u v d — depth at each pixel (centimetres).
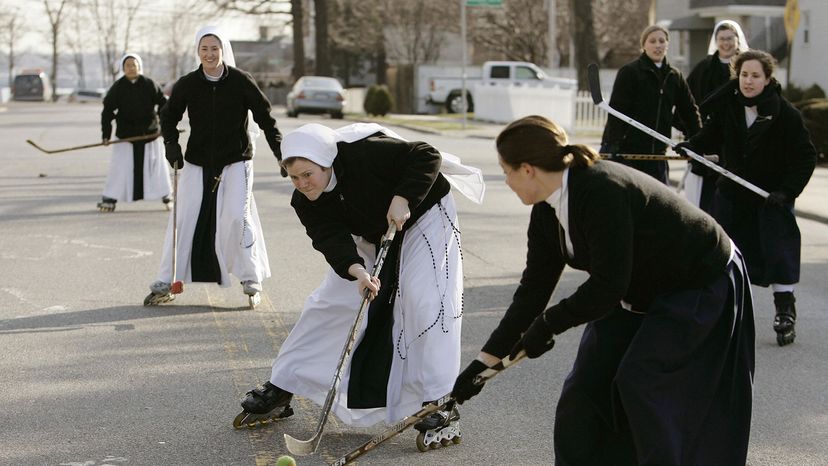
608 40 5019
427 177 452
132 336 679
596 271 346
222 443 486
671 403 354
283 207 1277
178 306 766
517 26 5100
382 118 3744
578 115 2802
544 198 354
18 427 505
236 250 748
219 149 737
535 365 622
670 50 4081
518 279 862
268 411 501
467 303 776
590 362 372
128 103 1227
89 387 570
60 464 458
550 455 475
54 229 1109
